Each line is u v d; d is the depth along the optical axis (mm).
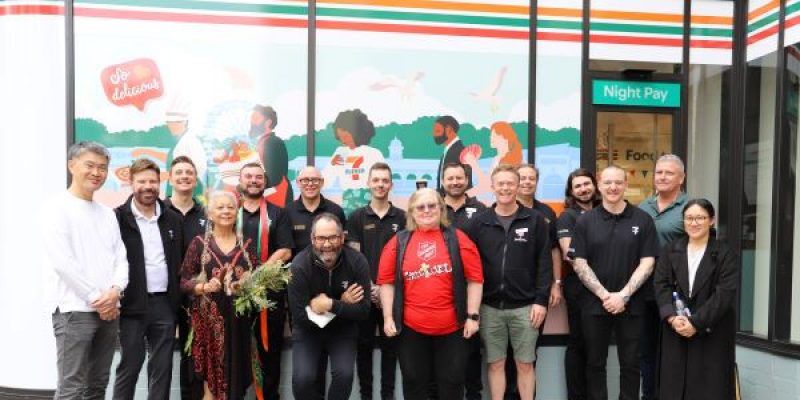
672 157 4301
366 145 4844
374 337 4555
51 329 4492
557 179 5066
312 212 4398
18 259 4492
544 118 5043
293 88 4762
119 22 4582
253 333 4035
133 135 4613
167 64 4641
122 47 4590
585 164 5082
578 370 4512
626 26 5121
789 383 4473
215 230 3818
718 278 3699
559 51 5051
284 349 4590
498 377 4289
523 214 4227
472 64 4949
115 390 3795
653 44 5168
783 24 4699
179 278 3961
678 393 3775
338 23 4797
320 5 4777
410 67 4879
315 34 4762
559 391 4871
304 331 3797
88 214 3402
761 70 4980
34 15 4477
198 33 4664
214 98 4691
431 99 4906
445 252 3682
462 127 4945
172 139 4656
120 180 4605
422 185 4910
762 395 4730
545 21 5020
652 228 4152
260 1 4715
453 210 4488
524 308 4230
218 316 3688
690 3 5164
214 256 3732
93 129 4570
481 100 4965
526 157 5012
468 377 4520
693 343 3746
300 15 4758
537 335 4246
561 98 5059
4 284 4527
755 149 5051
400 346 3754
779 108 4707
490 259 4215
